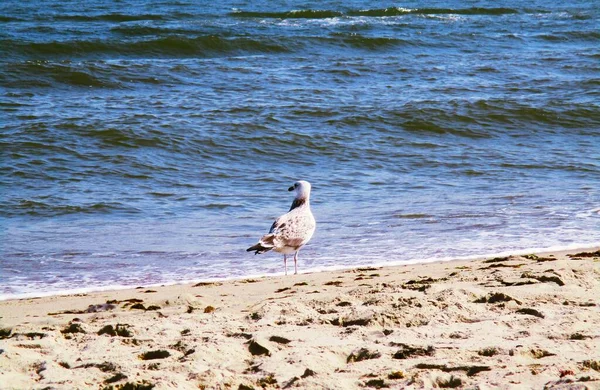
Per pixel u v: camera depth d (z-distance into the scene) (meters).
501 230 12.40
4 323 7.43
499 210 13.84
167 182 16.47
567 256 9.98
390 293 7.33
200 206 14.56
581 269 8.31
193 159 18.52
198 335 6.25
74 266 10.72
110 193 15.38
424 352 5.58
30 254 11.32
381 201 14.76
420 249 11.34
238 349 5.87
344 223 13.01
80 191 15.45
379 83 28.44
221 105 23.53
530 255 9.93
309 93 25.84
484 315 6.59
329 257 11.03
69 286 9.79
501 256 10.79
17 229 12.80
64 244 11.89
